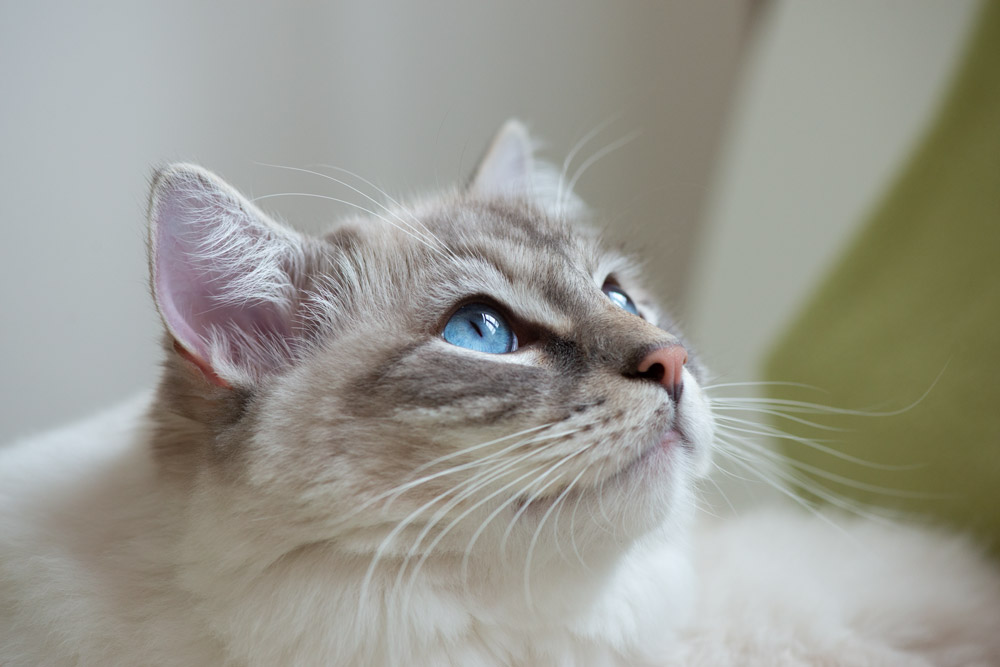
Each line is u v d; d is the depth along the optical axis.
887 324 0.56
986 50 0.55
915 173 0.57
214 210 0.46
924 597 0.52
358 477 0.44
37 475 0.49
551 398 0.45
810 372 0.58
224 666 0.45
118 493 0.48
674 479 0.46
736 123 0.71
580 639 0.47
